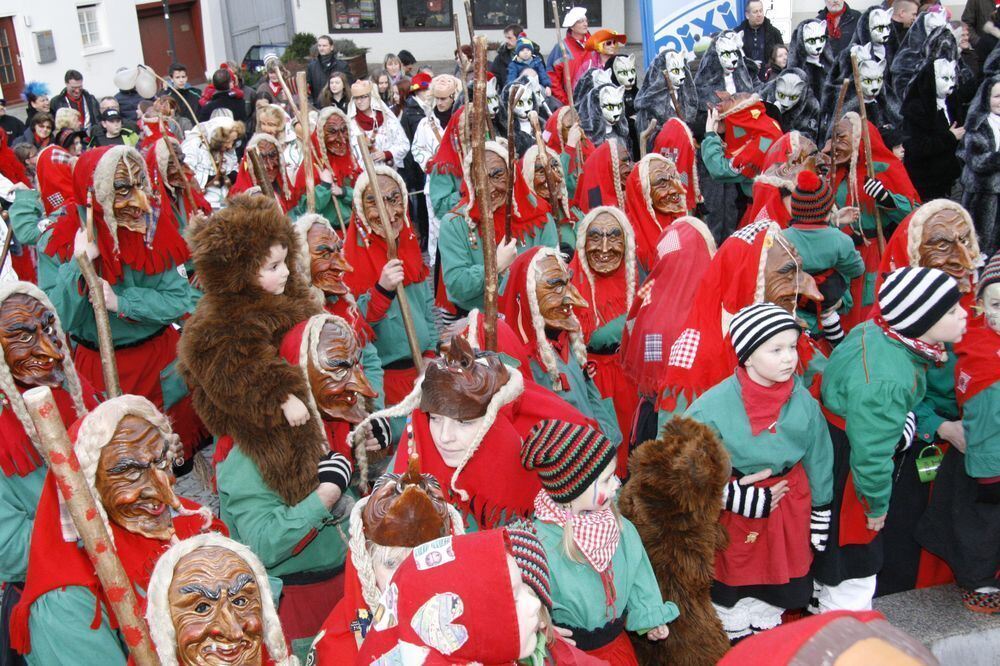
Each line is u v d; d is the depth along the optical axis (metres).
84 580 2.95
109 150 5.46
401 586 2.29
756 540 3.85
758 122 8.72
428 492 2.86
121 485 2.95
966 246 4.83
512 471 3.53
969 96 10.38
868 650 1.64
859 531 4.06
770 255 4.43
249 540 3.53
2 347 3.64
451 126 7.79
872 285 6.95
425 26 26.22
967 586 4.27
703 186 9.89
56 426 2.33
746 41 12.84
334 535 3.72
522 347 4.59
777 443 3.73
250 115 12.90
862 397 3.86
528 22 25.73
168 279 5.84
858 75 7.04
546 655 2.64
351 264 5.72
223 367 3.48
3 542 3.37
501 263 5.45
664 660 3.50
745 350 3.68
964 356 4.19
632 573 3.25
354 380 3.63
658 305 5.07
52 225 5.95
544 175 6.73
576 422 4.02
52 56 20.42
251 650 2.61
